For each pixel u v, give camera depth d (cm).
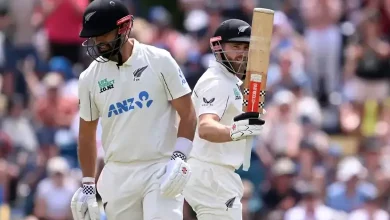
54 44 6406
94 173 2761
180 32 7300
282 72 5809
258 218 4909
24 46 6391
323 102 6247
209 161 2856
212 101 2764
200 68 5900
